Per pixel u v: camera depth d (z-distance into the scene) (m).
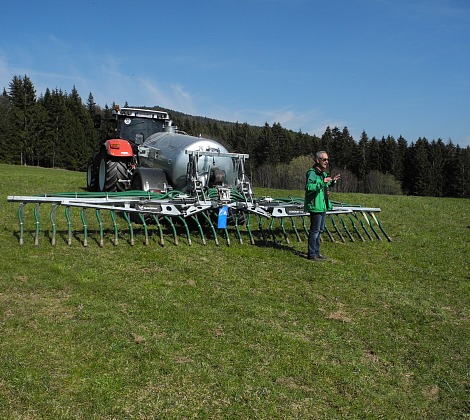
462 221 12.02
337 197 14.77
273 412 3.45
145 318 4.77
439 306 5.79
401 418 3.53
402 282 6.66
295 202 9.26
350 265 7.27
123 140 11.42
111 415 3.27
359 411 3.56
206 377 3.79
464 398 3.84
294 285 6.19
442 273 7.20
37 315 4.62
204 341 4.38
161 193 8.96
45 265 6.08
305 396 3.69
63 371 3.72
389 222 11.20
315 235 7.39
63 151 60.91
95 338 4.24
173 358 4.04
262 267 6.86
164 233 8.45
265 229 9.48
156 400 3.47
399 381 4.03
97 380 3.63
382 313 5.46
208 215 8.53
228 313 5.07
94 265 6.27
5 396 3.37
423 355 4.50
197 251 7.41
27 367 3.72
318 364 4.15
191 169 8.89
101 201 7.48
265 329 4.72
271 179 60.22
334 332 4.85
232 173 9.55
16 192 12.45
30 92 63.44
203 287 5.82
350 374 4.05
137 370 3.81
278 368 4.03
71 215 9.40
